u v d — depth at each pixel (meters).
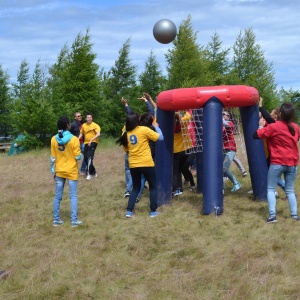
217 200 7.34
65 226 7.06
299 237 5.98
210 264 5.12
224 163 9.02
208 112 7.34
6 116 33.12
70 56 27.67
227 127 8.91
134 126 7.22
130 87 32.62
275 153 6.64
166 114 7.95
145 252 5.66
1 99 33.56
